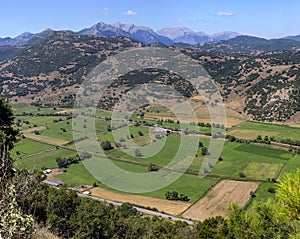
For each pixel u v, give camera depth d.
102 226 16.83
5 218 6.28
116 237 17.95
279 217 6.22
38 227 9.77
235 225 7.13
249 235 6.82
